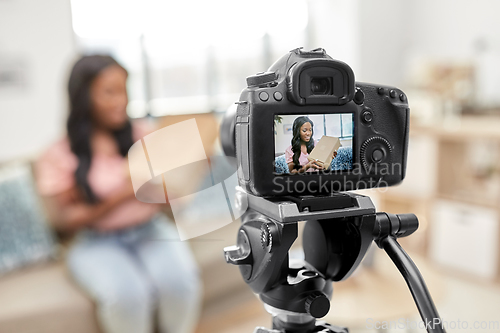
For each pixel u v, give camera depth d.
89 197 1.66
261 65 3.46
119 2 2.83
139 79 3.00
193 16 3.13
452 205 2.54
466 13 3.03
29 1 2.35
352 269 0.54
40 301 1.48
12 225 1.71
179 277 1.65
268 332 0.56
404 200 2.83
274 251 0.48
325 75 0.50
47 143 2.47
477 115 2.79
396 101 0.55
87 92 1.67
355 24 3.29
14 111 2.36
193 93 3.22
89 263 1.61
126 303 1.51
